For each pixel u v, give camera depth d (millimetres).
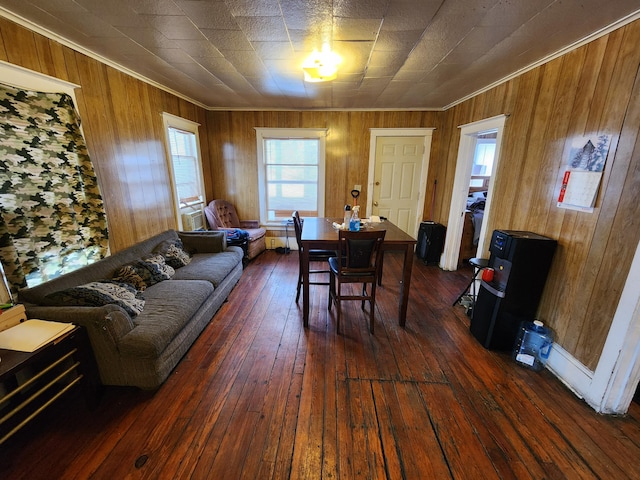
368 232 2293
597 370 1756
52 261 1996
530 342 2256
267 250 5113
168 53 2350
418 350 2312
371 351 2293
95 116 2391
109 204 2559
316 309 2971
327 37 2021
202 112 4473
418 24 1817
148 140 3113
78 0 1565
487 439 1558
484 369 2104
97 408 1731
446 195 4266
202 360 2166
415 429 1610
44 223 1937
